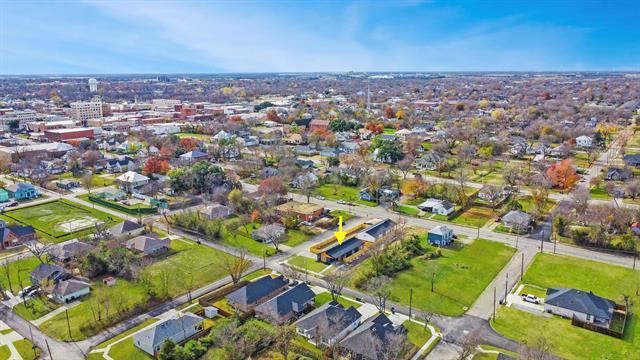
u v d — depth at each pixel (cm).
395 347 7169
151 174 18975
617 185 17200
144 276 10006
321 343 7844
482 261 11206
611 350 7606
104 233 12100
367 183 17300
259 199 15062
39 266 10175
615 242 12050
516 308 9025
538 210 14288
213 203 15262
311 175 18150
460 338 7975
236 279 9919
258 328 7969
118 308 8831
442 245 12162
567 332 8175
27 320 8638
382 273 10388
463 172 18725
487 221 14150
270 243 12362
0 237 12006
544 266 10888
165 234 12975
